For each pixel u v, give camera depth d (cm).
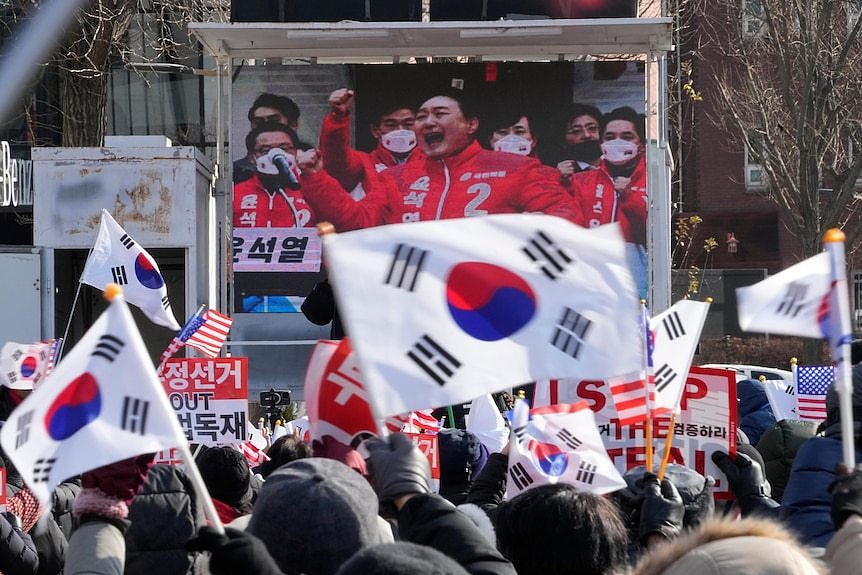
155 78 7325
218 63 5653
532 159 5444
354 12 5256
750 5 8294
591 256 1014
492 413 2581
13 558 1653
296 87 5494
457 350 981
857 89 7425
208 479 1652
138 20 6988
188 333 2759
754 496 1828
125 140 5716
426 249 992
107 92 7025
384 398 959
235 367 2522
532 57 5744
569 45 5472
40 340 5519
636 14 5219
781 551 783
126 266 2911
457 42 5441
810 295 1079
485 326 994
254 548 832
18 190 6788
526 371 994
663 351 1781
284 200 5475
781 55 7525
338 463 1055
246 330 5466
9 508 1828
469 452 2152
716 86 9831
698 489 1603
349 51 5575
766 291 1085
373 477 1226
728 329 10419
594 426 1720
